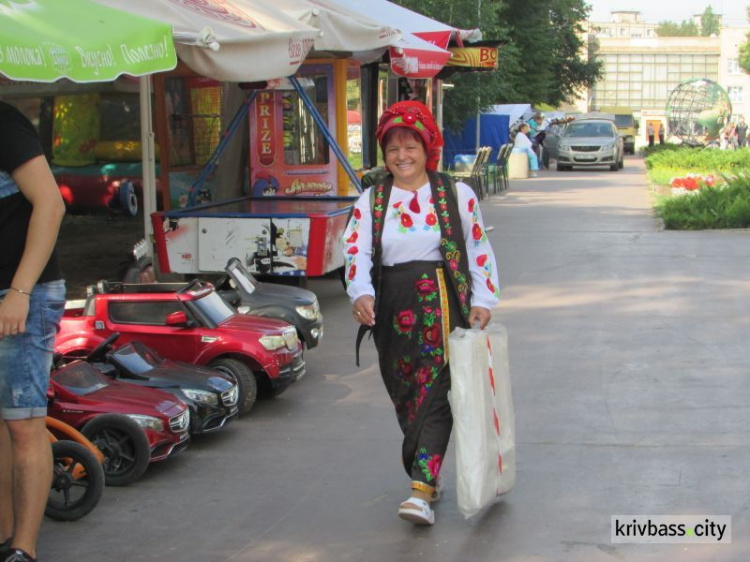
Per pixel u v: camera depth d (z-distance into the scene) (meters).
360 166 14.89
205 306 7.55
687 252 14.94
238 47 8.00
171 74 13.33
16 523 4.40
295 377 7.64
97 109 19.25
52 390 6.00
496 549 4.86
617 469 5.98
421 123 4.99
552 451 6.33
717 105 47.09
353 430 6.98
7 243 4.28
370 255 5.07
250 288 8.86
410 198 5.06
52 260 4.38
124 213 19.28
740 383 7.86
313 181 13.55
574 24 55.12
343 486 5.86
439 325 5.02
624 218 19.84
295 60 8.80
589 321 10.26
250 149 13.59
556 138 41.56
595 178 33.12
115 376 6.69
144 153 11.12
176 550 4.99
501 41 17.98
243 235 10.37
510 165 33.22
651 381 7.97
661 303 11.12
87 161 19.31
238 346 7.27
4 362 4.28
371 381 8.29
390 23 14.80
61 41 5.37
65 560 4.88
